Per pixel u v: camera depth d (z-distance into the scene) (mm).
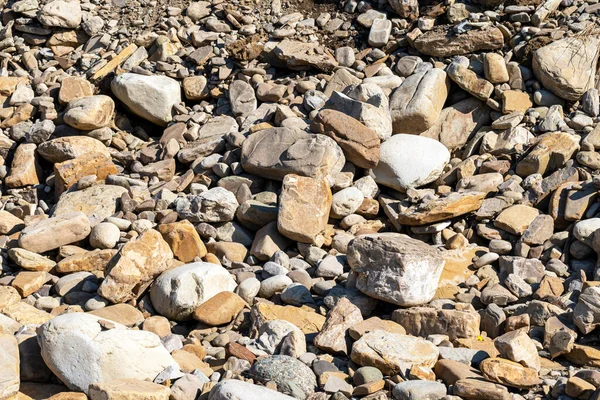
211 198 2818
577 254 2586
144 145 3393
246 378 2082
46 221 2814
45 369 2137
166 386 2010
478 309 2467
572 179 2809
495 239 2707
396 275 2355
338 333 2242
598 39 3219
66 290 2602
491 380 2037
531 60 3248
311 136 2961
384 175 3006
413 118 3137
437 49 3352
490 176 2900
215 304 2422
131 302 2529
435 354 2129
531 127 3107
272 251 2732
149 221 2855
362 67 3439
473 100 3229
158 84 3422
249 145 3041
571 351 2178
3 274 2730
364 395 2016
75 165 3148
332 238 2818
